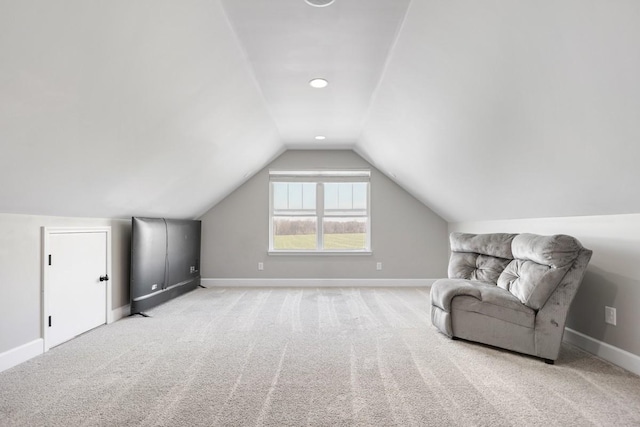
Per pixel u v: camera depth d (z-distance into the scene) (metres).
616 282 2.59
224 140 3.90
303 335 3.25
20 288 2.62
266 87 3.39
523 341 2.69
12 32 1.43
